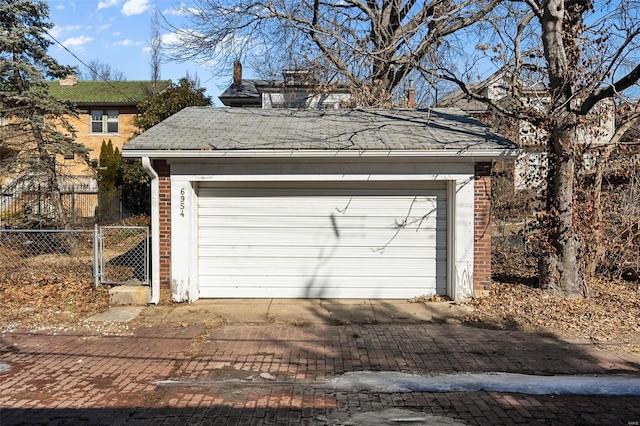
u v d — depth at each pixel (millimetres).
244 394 5254
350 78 16641
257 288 9523
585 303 8906
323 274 9523
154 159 9039
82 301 9086
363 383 5555
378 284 9523
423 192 9492
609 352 6625
